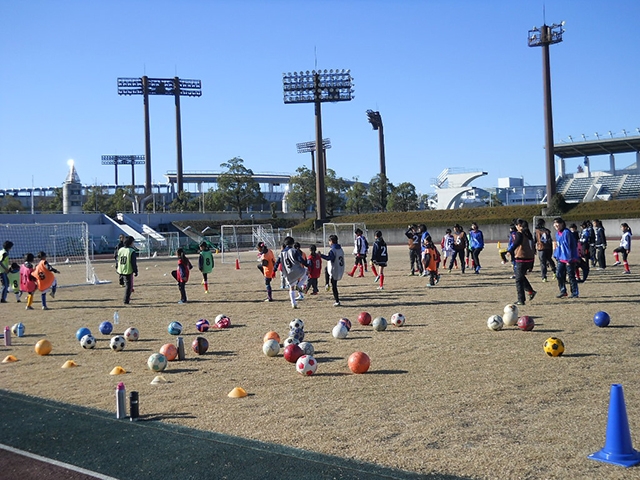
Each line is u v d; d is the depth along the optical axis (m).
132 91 93.56
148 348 10.60
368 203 88.31
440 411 6.38
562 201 61.03
